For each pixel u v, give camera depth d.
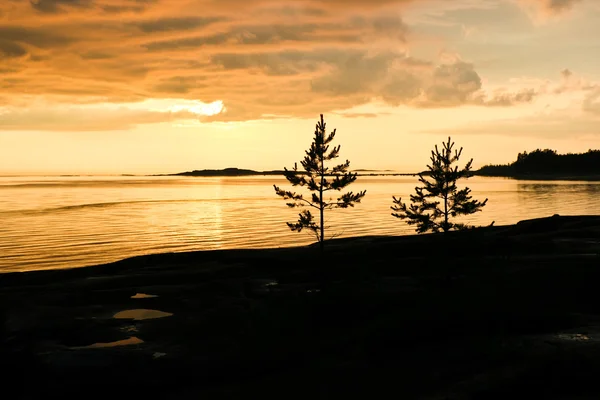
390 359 13.43
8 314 24.14
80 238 82.81
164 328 20.84
